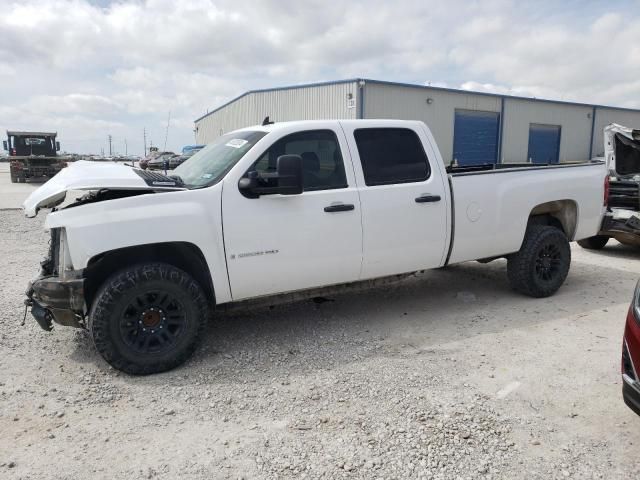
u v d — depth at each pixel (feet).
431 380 13.00
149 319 13.35
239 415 11.45
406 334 16.26
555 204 20.26
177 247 13.84
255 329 16.72
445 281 22.50
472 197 17.67
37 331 16.34
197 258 13.99
